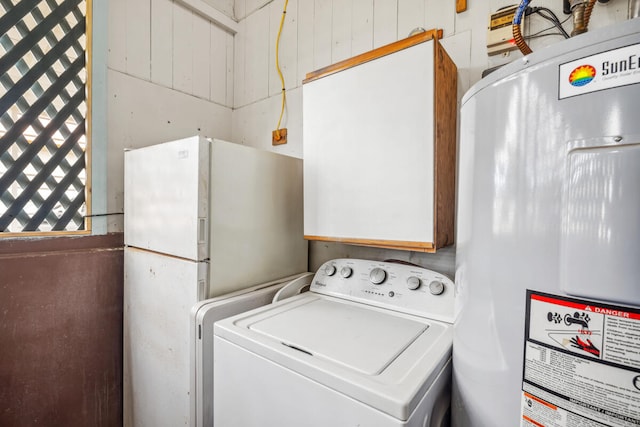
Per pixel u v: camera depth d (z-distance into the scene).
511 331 0.60
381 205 1.09
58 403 1.48
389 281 1.18
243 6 2.19
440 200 1.03
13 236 1.36
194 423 1.12
